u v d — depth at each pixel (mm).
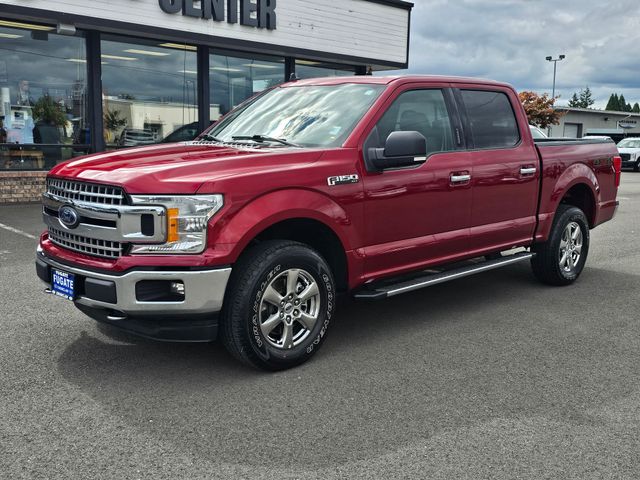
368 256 4535
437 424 3400
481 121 5539
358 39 17250
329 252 4516
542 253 6328
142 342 4648
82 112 13188
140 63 13883
